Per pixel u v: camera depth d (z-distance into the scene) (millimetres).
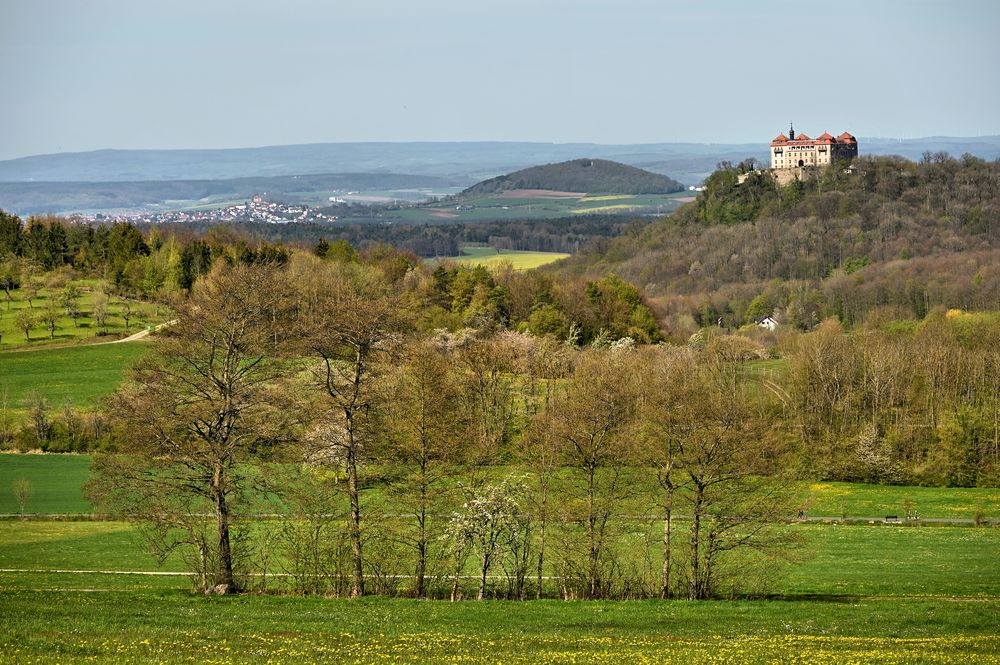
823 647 163375
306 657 148875
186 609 181125
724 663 150000
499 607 197500
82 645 148250
